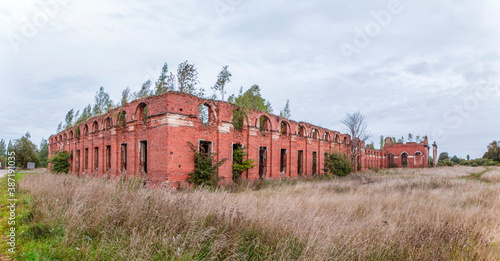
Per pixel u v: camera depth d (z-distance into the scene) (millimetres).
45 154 62969
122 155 23219
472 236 7559
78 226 7129
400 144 73125
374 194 15367
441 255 6336
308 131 33000
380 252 6340
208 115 21203
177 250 5570
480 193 16328
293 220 7453
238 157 22359
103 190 9953
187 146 18828
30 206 9828
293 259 5676
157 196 9289
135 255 5664
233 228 7020
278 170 27344
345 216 9227
